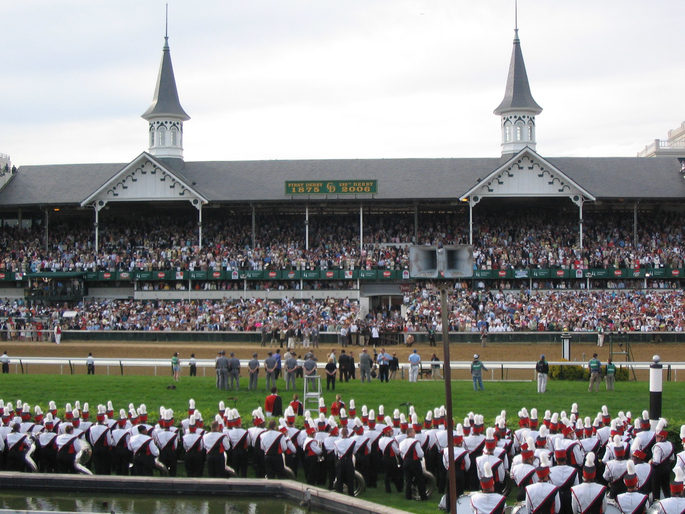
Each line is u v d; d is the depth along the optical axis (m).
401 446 22.75
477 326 59.06
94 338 61.16
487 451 20.73
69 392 37.41
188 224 73.19
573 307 61.09
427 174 71.25
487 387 39.12
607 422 25.16
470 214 66.94
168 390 38.00
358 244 69.38
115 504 23.38
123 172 68.44
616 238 68.94
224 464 24.38
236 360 38.56
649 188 68.88
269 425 24.16
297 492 22.98
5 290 70.12
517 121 76.00
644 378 45.41
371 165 73.38
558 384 40.84
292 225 72.56
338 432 23.73
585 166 72.25
